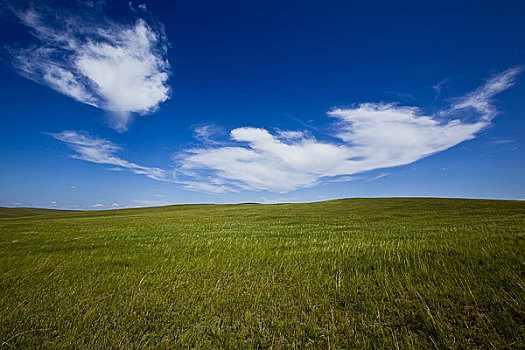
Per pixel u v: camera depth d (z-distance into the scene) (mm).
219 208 52531
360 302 5555
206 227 18750
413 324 4695
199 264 8555
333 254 9172
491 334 4246
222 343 4344
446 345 4078
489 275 6262
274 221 22469
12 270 8148
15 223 25391
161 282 7078
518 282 5699
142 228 18531
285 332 4617
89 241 12820
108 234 15328
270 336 4512
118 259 9336
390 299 5594
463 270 6758
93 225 21547
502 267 6656
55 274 7809
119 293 6395
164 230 17141
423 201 39688
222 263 8633
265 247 10758
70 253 10328
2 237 14234
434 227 14703
